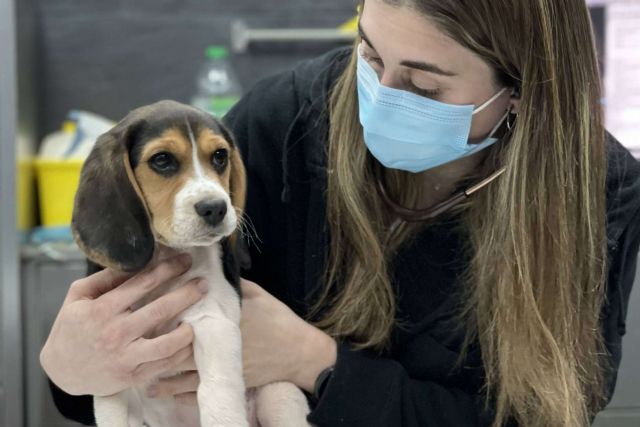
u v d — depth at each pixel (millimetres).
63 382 1226
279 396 1322
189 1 2688
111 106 2697
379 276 1376
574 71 1257
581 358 1353
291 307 1475
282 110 1487
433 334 1411
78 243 1225
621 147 1444
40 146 2627
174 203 1207
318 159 1446
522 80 1235
